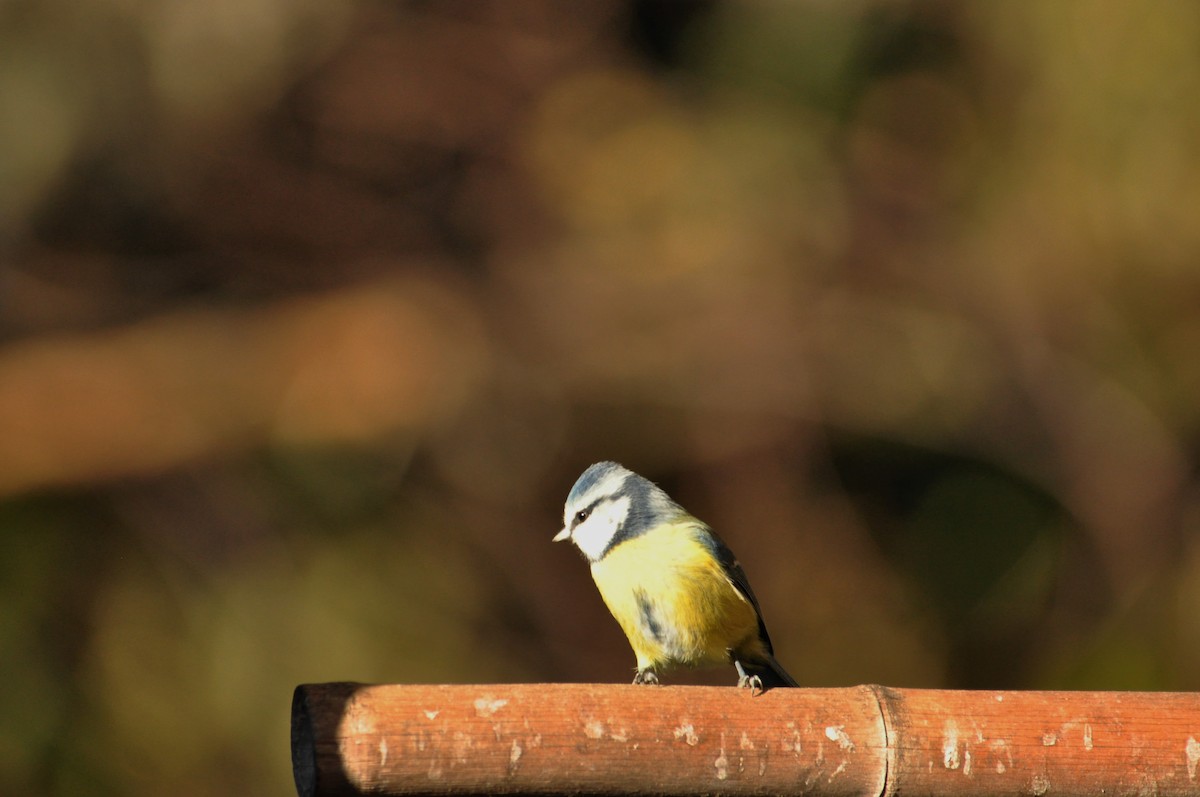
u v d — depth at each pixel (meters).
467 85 15.44
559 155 15.34
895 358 14.67
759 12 15.52
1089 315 14.22
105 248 14.67
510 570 13.45
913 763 4.62
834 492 14.40
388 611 12.56
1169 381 13.89
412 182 15.33
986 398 14.48
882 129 15.18
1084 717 4.75
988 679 13.73
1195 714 4.80
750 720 4.61
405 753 4.32
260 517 13.28
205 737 11.55
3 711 11.48
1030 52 14.14
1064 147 14.00
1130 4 13.53
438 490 13.90
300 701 4.39
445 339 14.61
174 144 14.59
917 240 14.91
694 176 15.13
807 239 15.00
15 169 13.98
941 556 14.19
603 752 4.47
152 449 13.66
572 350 14.74
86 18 14.16
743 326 14.78
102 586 12.57
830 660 13.57
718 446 14.53
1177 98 13.47
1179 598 13.00
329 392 14.19
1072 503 14.01
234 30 14.46
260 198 14.95
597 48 15.74
